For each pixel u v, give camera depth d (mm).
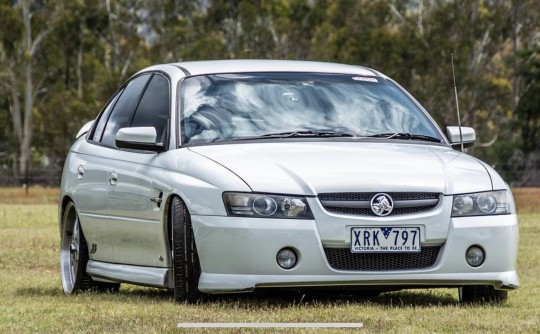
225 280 11938
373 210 11969
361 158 12688
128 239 13891
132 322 10875
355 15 103375
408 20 101062
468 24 99125
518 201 49719
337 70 15008
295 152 12820
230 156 12688
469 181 12508
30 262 20797
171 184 12703
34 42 109188
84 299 13859
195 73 14469
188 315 11289
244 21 104938
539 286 15258
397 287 12250
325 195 11969
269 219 11852
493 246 12328
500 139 103312
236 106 13852
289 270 11812
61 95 107125
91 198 14836
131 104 15094
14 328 10727
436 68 98062
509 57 102812
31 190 82812
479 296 12898
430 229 12078
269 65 14859
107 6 107312
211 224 12023
